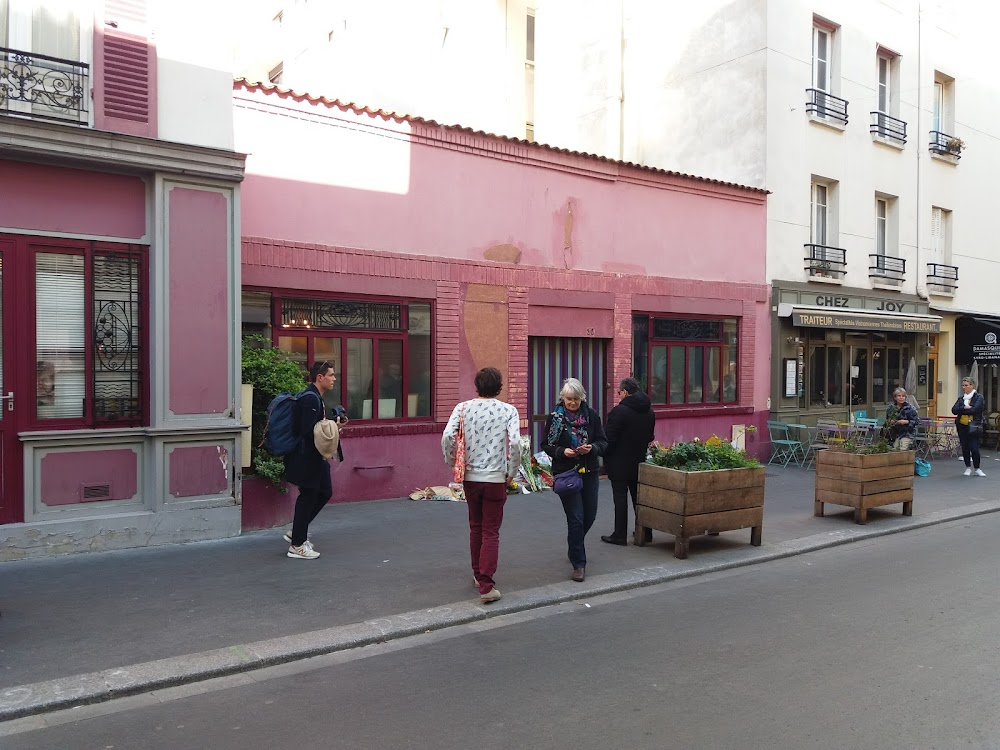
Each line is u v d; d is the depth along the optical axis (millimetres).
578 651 5168
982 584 6910
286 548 7488
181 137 7430
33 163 6812
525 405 11570
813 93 15859
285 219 9383
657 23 16969
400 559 7230
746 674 4754
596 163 12375
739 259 14570
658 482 7891
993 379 20047
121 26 7133
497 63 19266
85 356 7121
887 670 4820
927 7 18391
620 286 12703
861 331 16844
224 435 7754
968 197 19766
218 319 7680
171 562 6875
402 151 10305
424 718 4141
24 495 6816
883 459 9617
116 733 3969
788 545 8305
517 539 8320
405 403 10508
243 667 4766
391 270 10195
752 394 14750
